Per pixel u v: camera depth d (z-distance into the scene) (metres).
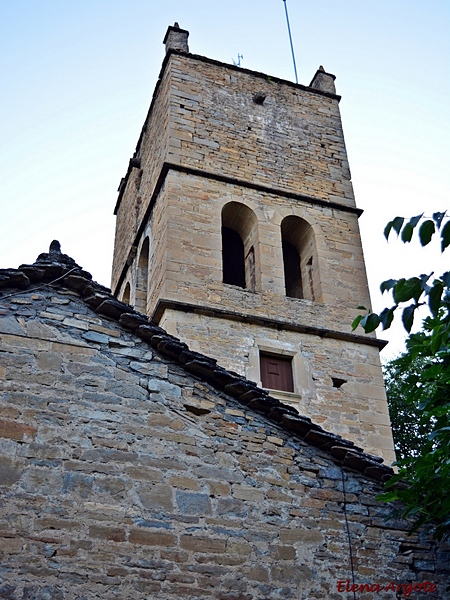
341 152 20.80
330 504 8.19
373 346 16.86
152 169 20.20
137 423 7.80
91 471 7.33
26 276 8.24
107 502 7.21
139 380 8.10
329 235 18.78
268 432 8.39
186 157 18.42
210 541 7.40
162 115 20.11
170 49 20.52
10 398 7.46
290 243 19.52
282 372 15.73
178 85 19.81
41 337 7.97
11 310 8.05
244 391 8.41
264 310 16.61
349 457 8.45
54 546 6.82
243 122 19.95
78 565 6.80
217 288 16.50
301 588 7.53
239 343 15.56
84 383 7.84
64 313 8.25
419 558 8.20
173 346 8.32
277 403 8.52
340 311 17.34
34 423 7.41
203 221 17.39
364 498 8.39
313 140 20.66
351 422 15.42
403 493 7.94
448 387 8.28
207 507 7.58
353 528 8.13
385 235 6.36
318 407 15.33
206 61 20.72
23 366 7.71
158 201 18.50
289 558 7.65
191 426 8.03
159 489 7.49
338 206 19.44
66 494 7.12
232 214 18.50
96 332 8.25
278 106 20.89
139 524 7.21
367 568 7.94
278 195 18.95
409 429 23.25
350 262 18.45
